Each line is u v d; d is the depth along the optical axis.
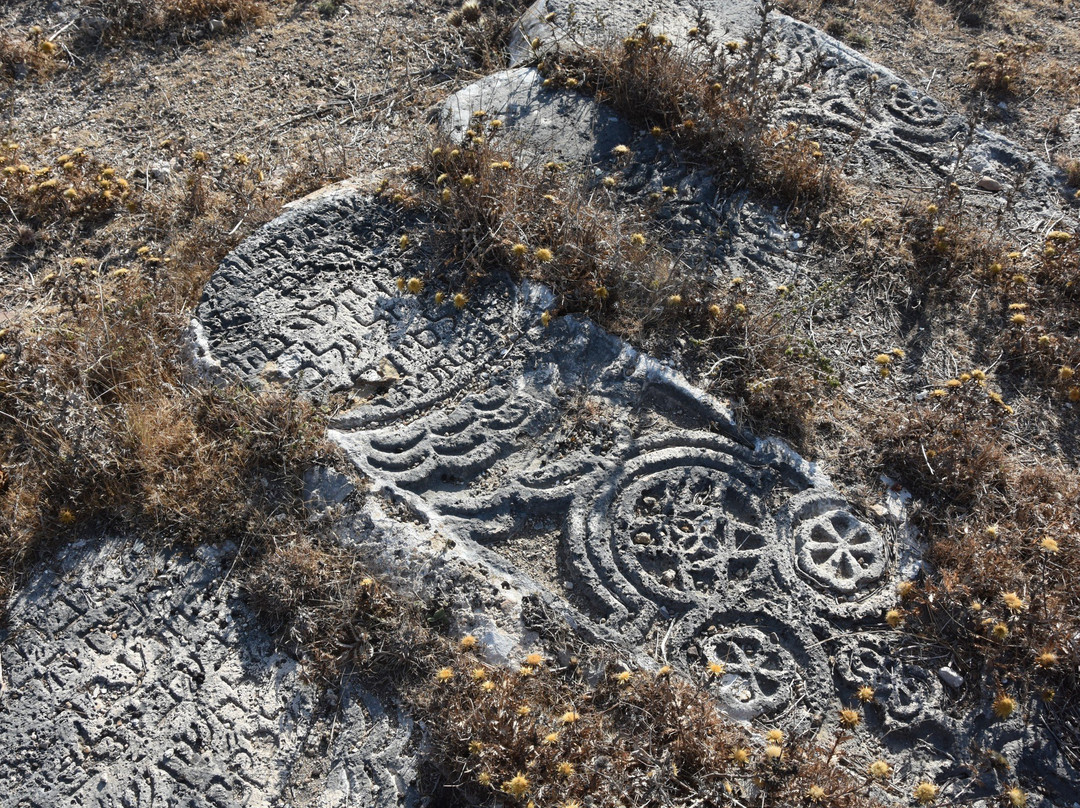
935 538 1.29
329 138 1.90
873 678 1.17
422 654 1.17
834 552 1.27
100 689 1.18
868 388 1.46
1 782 1.12
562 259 1.50
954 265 1.60
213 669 1.19
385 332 1.48
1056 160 1.86
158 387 1.41
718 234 1.65
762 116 1.73
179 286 1.55
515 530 1.30
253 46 2.14
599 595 1.23
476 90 1.88
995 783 1.11
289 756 1.13
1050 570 1.23
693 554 1.26
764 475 1.33
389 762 1.11
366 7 2.23
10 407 1.42
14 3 2.24
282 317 1.49
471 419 1.38
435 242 1.57
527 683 1.12
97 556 1.28
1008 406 1.40
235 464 1.32
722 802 1.05
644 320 1.46
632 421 1.38
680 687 1.13
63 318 1.56
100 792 1.11
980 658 1.19
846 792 1.03
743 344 1.43
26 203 1.75
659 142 1.79
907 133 1.88
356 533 1.27
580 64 1.90
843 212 1.70
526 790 1.01
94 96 2.04
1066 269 1.60
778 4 2.23
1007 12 2.29
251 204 1.67
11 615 1.24
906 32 2.21
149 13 2.16
